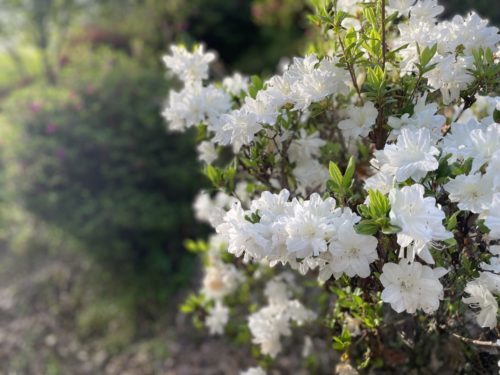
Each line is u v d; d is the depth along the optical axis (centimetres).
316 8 55
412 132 44
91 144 150
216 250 80
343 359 60
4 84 317
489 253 46
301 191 64
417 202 37
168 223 150
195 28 288
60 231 155
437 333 56
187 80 62
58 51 285
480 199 41
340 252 40
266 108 50
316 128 64
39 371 132
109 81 164
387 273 41
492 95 58
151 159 156
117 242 148
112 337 138
